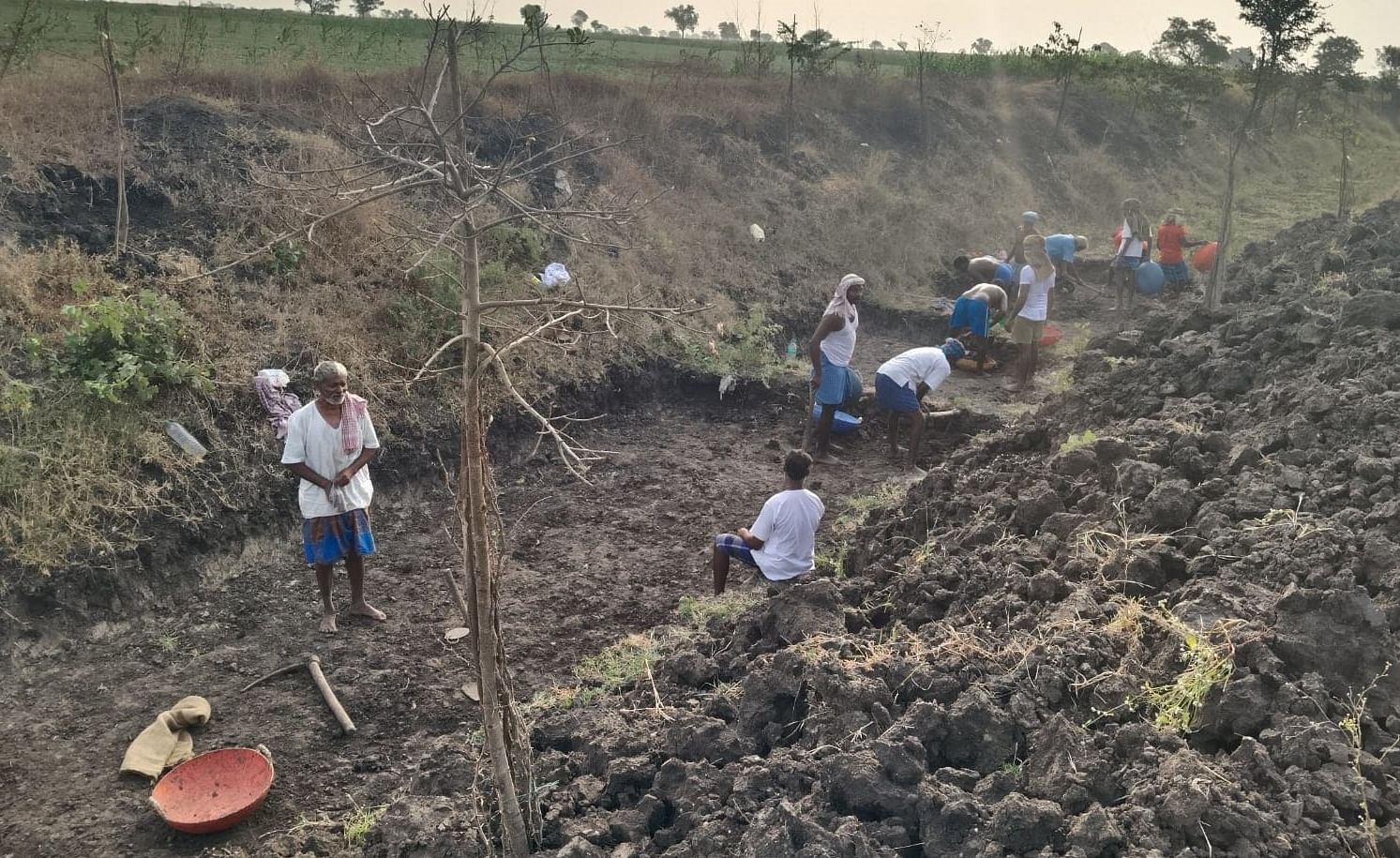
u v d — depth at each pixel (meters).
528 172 3.82
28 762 5.00
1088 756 3.77
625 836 3.95
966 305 11.52
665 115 15.24
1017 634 4.68
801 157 16.58
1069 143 21.30
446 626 6.40
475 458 3.46
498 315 9.17
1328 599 4.11
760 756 4.39
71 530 6.16
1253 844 3.26
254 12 20.88
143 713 5.43
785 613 5.36
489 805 4.25
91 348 7.13
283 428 7.46
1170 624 4.43
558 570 7.20
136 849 4.50
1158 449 6.30
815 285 13.73
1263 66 11.68
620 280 11.20
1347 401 6.20
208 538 6.77
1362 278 9.54
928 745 4.01
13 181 8.66
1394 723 3.79
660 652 5.91
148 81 11.45
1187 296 13.72
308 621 6.39
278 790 4.91
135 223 8.91
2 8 16.12
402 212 9.69
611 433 9.72
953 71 22.70
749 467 9.19
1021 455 8.05
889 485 8.72
